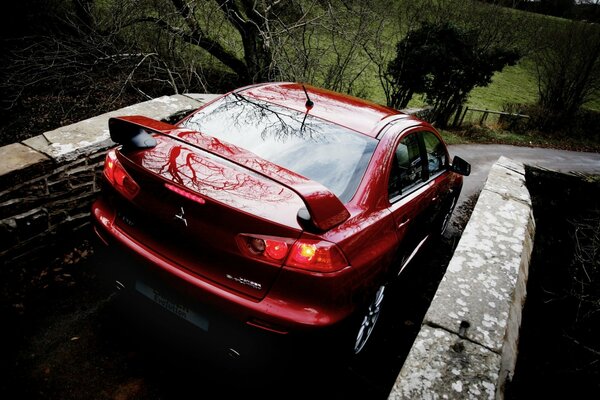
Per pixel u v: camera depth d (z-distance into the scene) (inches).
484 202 149.3
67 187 116.6
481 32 520.4
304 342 70.4
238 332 71.8
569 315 150.9
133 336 93.9
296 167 87.7
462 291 97.8
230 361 90.5
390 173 97.8
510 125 689.6
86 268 113.0
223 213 67.3
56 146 114.9
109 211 85.4
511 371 82.7
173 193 71.2
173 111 159.8
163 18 333.4
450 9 513.0
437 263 163.9
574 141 713.0
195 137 80.0
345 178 88.3
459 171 143.2
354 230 78.0
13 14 347.9
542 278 170.2
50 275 107.7
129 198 79.1
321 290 70.1
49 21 374.6
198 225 70.7
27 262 109.8
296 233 67.6
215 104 108.3
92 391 80.7
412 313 128.5
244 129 96.5
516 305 101.4
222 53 414.0
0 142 286.8
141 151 79.9
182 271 74.0
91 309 100.0
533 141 642.2
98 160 122.8
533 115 709.9
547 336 137.9
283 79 334.3
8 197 104.5
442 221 165.3
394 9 468.1
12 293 99.3
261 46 383.6
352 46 381.1
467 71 519.2
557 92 727.7
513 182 178.9
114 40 346.3
